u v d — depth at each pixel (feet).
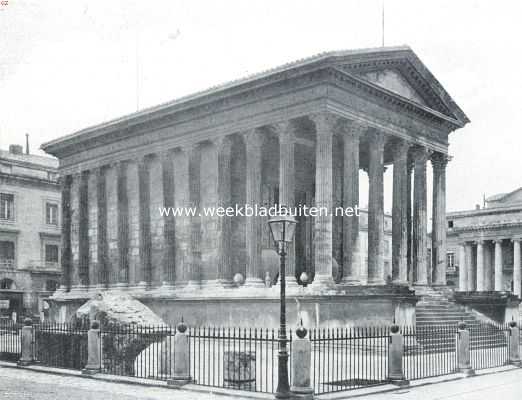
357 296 104.78
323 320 105.50
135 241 154.10
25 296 231.91
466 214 261.24
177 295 134.10
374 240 124.98
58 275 242.58
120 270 154.10
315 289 109.29
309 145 144.56
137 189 154.10
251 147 124.88
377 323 102.94
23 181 235.40
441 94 141.49
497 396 64.18
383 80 128.77
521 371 86.38
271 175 142.10
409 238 150.20
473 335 114.01
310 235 145.18
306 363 59.67
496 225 248.73
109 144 159.02
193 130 137.69
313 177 147.23
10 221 230.68
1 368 87.45
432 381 72.79
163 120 143.23
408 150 142.00
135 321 87.66
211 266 135.85
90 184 167.32
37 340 89.30
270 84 119.85
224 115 130.93
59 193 247.50
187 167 141.90
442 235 144.77
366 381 70.23
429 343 102.32
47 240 241.35
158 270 147.64
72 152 170.60
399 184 133.08
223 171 131.34
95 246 164.04
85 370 77.82
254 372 66.49
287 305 110.93
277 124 120.16
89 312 91.30
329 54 110.11
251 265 123.03
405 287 105.91
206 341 117.60
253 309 117.91
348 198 120.67
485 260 255.91
